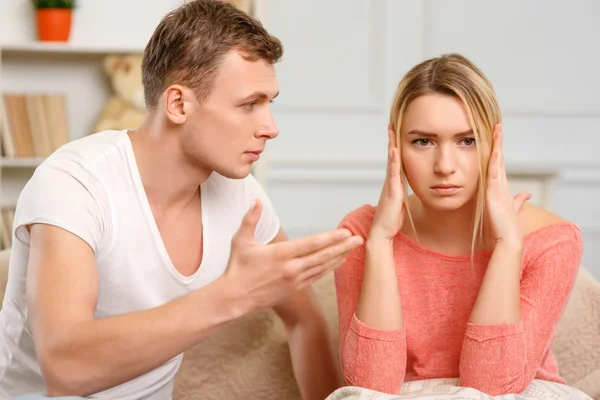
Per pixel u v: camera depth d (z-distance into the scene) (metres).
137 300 1.42
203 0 1.37
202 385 1.67
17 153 3.31
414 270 1.42
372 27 4.06
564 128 4.18
